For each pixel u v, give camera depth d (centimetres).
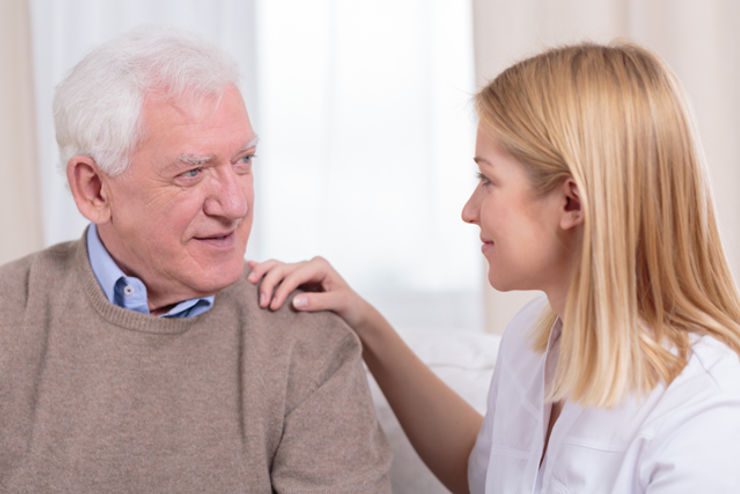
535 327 133
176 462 127
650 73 110
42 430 126
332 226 291
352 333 140
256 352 133
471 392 164
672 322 111
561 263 115
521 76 115
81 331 131
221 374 132
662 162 108
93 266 135
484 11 259
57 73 306
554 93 110
